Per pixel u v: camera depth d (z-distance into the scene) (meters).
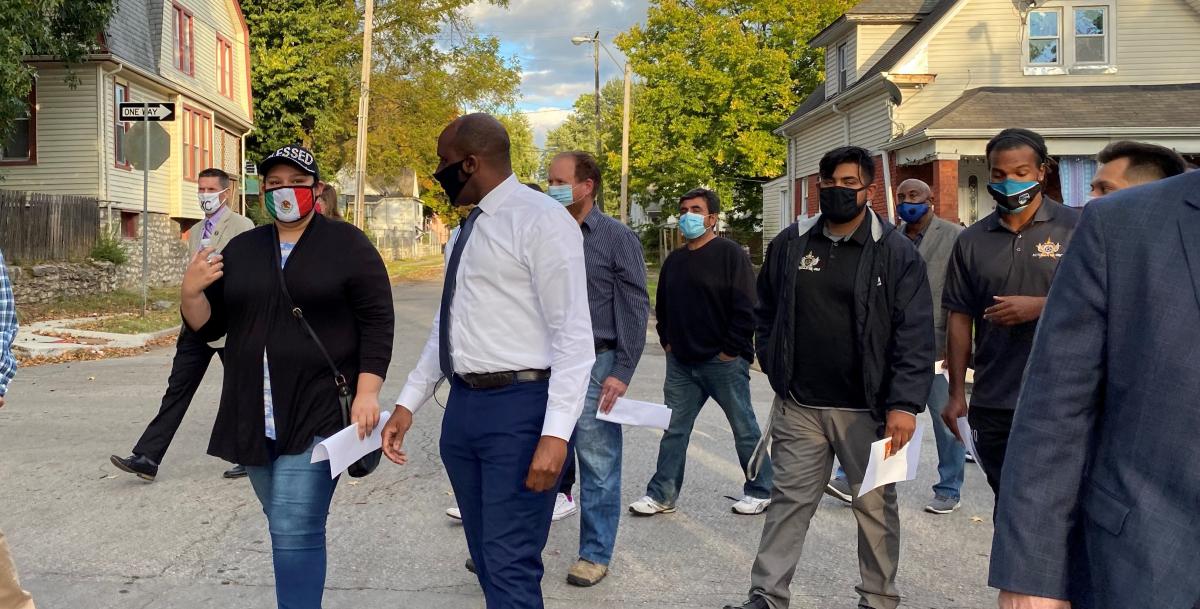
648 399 9.36
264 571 4.45
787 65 34.44
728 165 35.78
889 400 3.64
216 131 29.06
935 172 19.64
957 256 4.13
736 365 5.36
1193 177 1.82
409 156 42.44
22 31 16.05
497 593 2.99
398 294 25.06
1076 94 20.89
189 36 26.62
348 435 3.09
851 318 3.75
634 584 4.39
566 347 2.94
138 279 22.78
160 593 4.16
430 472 6.41
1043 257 3.88
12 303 3.25
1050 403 1.89
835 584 4.43
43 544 4.80
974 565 4.71
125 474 6.23
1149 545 1.74
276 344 3.15
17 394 9.37
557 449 2.88
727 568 4.62
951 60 21.80
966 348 4.20
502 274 2.99
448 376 3.16
